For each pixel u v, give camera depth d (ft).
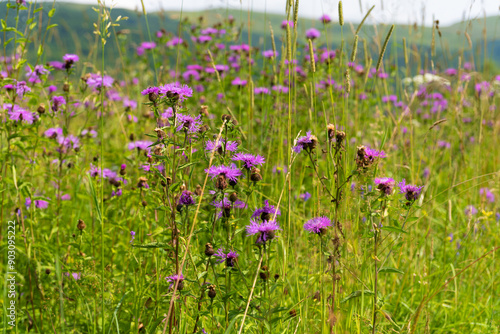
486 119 15.76
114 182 10.68
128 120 13.93
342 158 7.76
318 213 7.69
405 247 10.76
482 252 11.76
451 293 10.91
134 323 8.15
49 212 10.57
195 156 8.29
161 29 18.72
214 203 7.18
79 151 10.97
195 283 7.51
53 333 8.59
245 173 7.78
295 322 8.00
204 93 17.16
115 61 17.78
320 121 14.17
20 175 10.59
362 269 7.04
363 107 15.62
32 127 9.77
